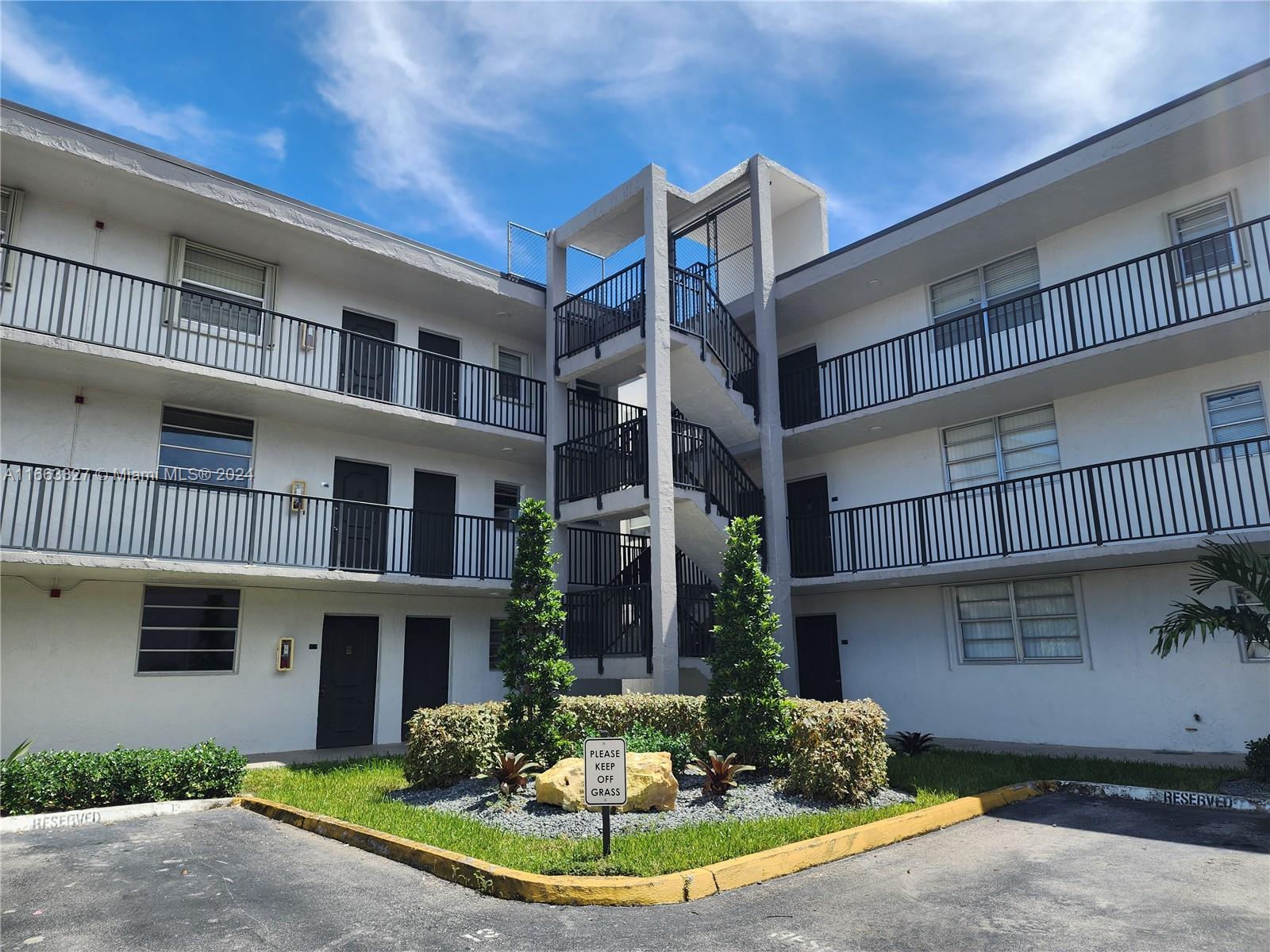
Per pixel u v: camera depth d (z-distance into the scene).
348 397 13.98
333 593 14.91
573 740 10.00
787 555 15.32
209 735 13.12
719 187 16.33
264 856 7.10
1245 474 11.64
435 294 16.11
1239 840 7.09
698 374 14.81
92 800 9.07
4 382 11.98
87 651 12.20
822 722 8.56
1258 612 11.41
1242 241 11.80
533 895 5.75
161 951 4.87
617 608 14.62
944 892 5.83
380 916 5.48
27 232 12.13
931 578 14.30
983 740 14.00
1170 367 12.33
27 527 11.00
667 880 5.78
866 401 16.00
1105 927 5.03
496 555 16.73
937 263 14.91
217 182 12.70
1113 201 12.98
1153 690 12.32
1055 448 13.77
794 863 6.46
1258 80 10.56
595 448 15.45
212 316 13.80
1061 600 13.54
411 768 9.46
